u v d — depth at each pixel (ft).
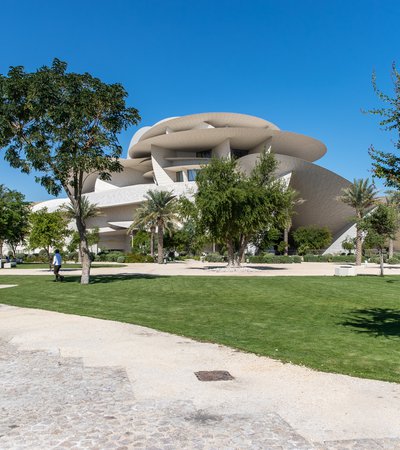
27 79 59.67
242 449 11.60
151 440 12.09
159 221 168.25
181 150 239.71
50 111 60.44
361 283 66.39
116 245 255.29
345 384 17.38
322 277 79.10
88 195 249.96
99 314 36.83
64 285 65.41
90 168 64.39
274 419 13.69
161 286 61.62
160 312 37.86
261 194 100.94
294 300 46.14
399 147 24.22
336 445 11.87
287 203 108.27
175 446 11.73
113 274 91.35
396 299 47.21
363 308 40.37
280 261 177.27
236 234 104.12
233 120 223.51
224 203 96.22
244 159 189.57
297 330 29.32
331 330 29.37
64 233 113.50
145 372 19.22
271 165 115.96
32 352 23.20
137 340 26.03
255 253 193.16
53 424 13.21
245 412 14.32
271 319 34.01
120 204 233.55
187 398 15.71
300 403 15.19
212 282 67.56
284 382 17.65
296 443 11.96
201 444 11.86
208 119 222.48
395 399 15.61
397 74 23.94
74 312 38.19
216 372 19.15
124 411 14.34
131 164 265.95
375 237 84.23
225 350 23.39
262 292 53.67
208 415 14.03
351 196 155.22
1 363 20.93
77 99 61.26
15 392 16.42
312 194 203.72
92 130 63.62
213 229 102.73
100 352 23.08
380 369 19.70
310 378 18.22
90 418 13.70
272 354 22.34
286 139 215.51
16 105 60.80
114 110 63.52
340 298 47.98
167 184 222.89
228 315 36.04
